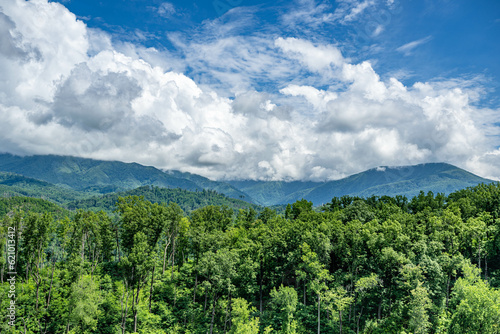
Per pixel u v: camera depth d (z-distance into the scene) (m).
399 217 95.06
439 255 71.44
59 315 68.62
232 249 78.38
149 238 82.62
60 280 73.00
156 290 82.38
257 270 81.12
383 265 69.19
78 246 78.88
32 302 68.12
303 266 74.81
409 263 64.00
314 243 77.50
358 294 71.75
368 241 74.38
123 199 97.94
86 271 88.25
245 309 64.94
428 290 61.25
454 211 97.75
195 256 85.81
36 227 69.44
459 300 59.03
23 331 62.00
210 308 77.31
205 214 114.81
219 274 68.38
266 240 83.50
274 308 75.94
